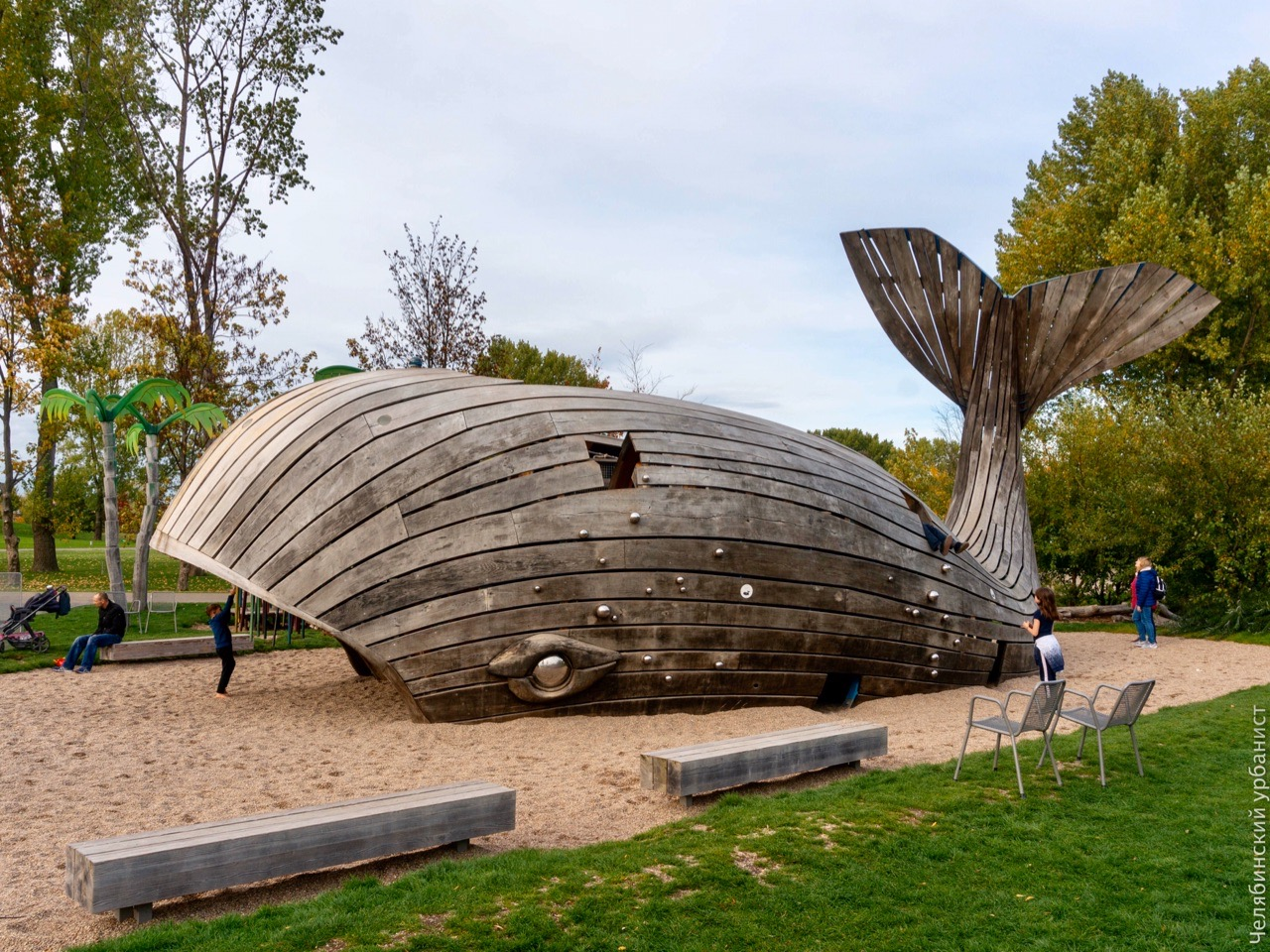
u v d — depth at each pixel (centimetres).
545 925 462
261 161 2834
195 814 666
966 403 1509
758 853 578
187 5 2719
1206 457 1939
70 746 876
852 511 1123
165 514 1062
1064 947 477
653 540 983
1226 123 2738
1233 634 1766
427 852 590
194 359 2564
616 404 1082
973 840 615
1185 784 745
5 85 2503
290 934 443
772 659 1038
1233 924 504
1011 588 1355
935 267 1459
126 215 3039
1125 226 2542
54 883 533
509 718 945
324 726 963
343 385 1057
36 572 2908
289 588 913
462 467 954
